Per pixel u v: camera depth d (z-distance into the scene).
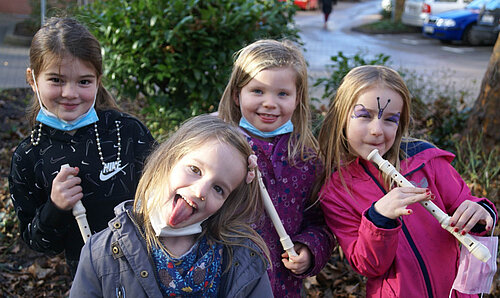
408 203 1.92
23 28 12.70
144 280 1.61
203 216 1.63
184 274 1.66
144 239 1.67
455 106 6.47
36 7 12.43
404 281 2.08
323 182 2.34
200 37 4.48
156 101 4.86
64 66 2.01
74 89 2.05
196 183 1.59
